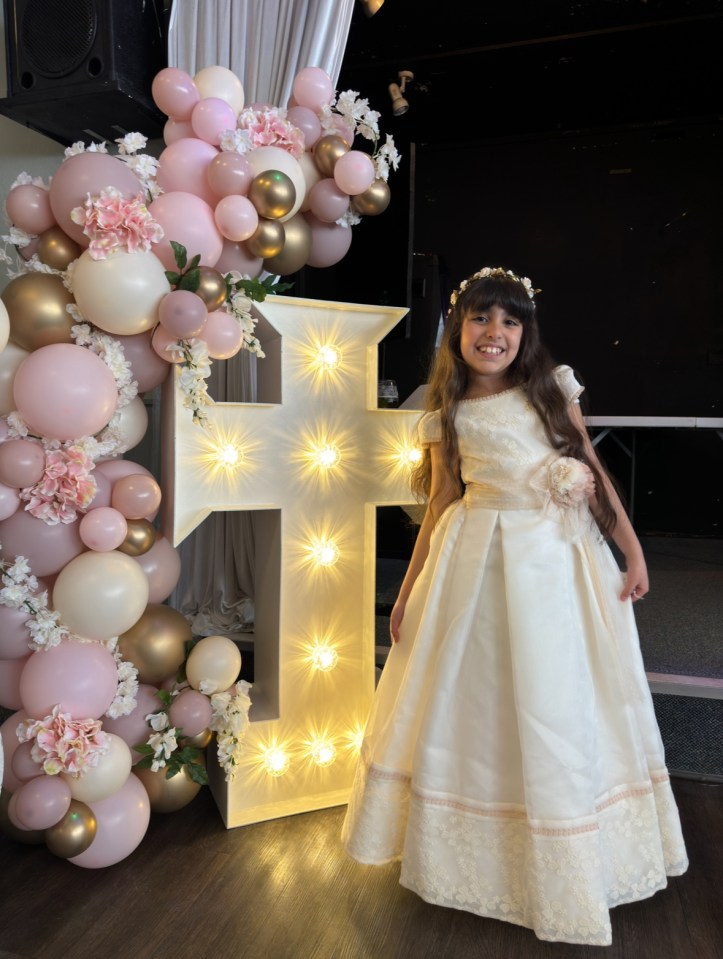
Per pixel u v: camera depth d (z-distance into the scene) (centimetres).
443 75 389
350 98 190
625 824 145
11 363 154
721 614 281
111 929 142
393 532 429
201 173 170
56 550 154
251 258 179
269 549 193
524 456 150
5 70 281
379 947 137
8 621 153
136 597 157
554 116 448
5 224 288
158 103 177
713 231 461
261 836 178
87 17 238
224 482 176
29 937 139
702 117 450
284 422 182
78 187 150
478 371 159
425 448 173
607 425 385
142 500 159
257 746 184
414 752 148
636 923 144
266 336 191
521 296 155
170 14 255
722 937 140
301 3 245
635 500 489
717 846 171
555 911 129
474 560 148
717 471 476
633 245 473
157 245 163
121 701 163
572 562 149
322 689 191
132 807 162
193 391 159
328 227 195
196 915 146
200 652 176
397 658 162
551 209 482
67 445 153
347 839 156
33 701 152
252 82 251
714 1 320
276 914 147
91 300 150
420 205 500
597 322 483
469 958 134
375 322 191
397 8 329
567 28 343
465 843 141
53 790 146
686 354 472
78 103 249
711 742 205
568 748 134
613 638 149
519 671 137
